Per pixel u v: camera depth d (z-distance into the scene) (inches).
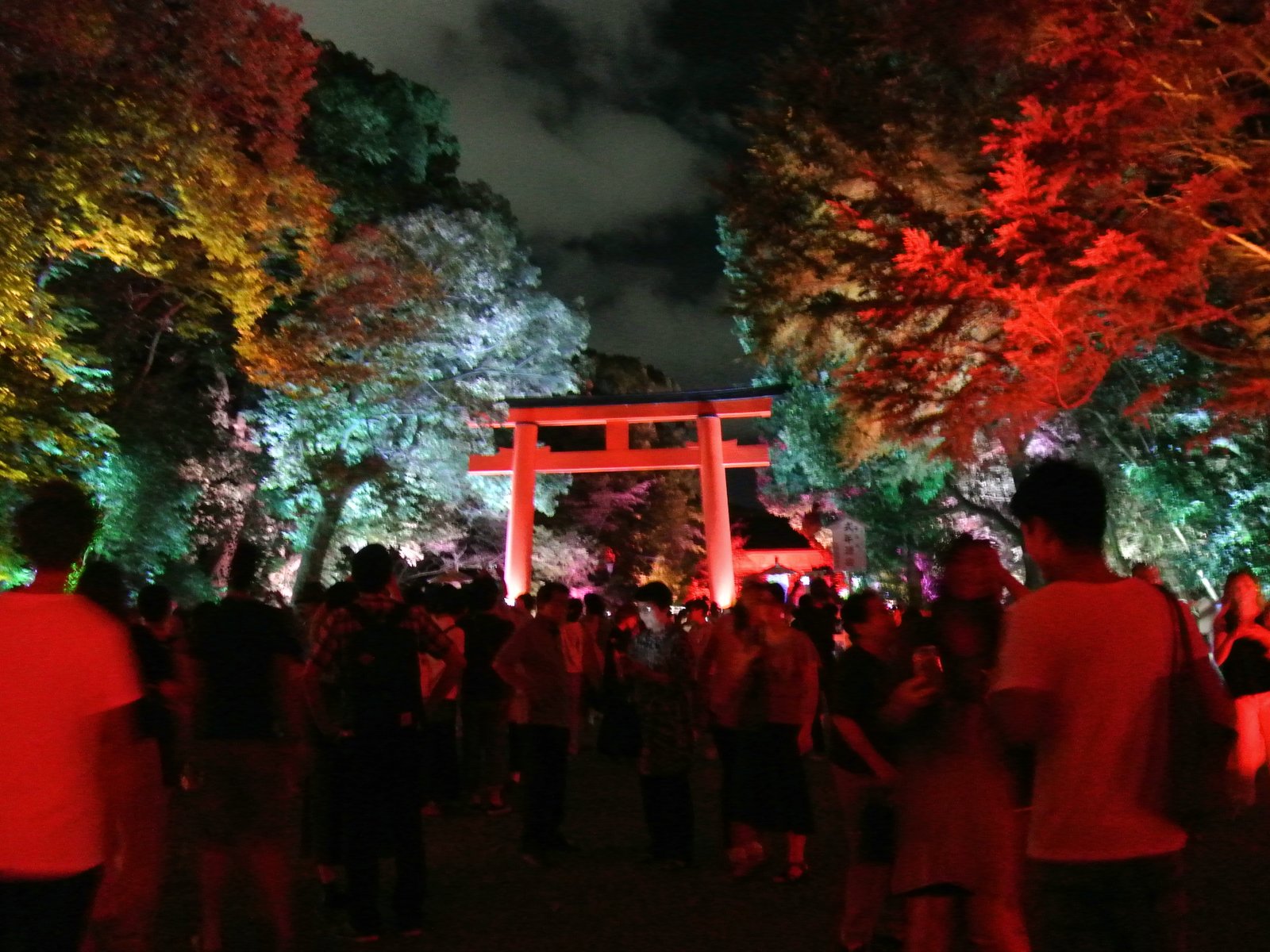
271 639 240.2
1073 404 525.0
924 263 500.4
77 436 758.5
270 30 880.9
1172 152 520.7
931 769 171.5
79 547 144.7
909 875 170.7
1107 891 122.1
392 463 1371.8
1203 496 939.3
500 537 1686.8
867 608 229.8
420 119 1624.0
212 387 1312.7
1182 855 124.4
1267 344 499.5
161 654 266.1
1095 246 455.8
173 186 819.4
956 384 586.9
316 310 1173.1
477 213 1397.6
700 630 557.9
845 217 569.6
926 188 701.9
